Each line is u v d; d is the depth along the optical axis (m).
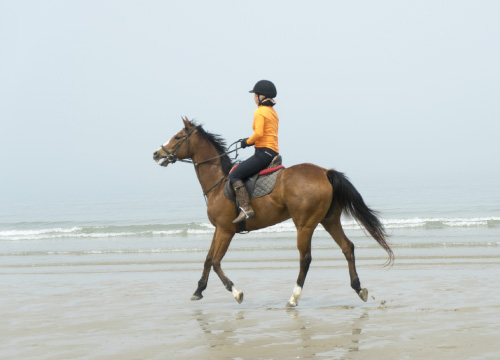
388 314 7.32
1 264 15.79
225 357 5.48
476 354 5.23
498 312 7.16
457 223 23.41
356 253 15.62
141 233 24.59
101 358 5.61
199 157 8.71
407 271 11.77
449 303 7.98
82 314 8.16
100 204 62.56
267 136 8.19
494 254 14.19
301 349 5.68
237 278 11.73
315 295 9.34
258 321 7.20
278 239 20.28
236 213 8.30
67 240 23.48
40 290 10.73
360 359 5.23
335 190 7.88
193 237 23.16
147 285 11.12
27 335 6.77
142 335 6.63
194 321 7.40
